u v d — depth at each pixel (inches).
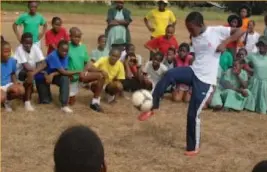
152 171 240.8
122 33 430.6
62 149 75.4
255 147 283.1
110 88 360.2
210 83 257.4
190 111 260.8
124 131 300.5
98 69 343.9
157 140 286.4
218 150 274.2
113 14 432.5
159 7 446.9
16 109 334.3
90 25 1023.0
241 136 301.9
